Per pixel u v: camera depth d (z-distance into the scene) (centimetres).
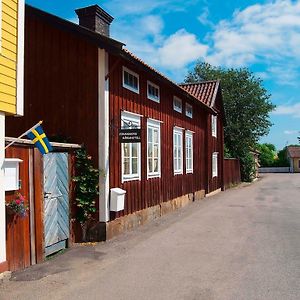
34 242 791
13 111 705
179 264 782
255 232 1125
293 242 986
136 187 1245
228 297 591
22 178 761
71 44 1084
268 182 4066
